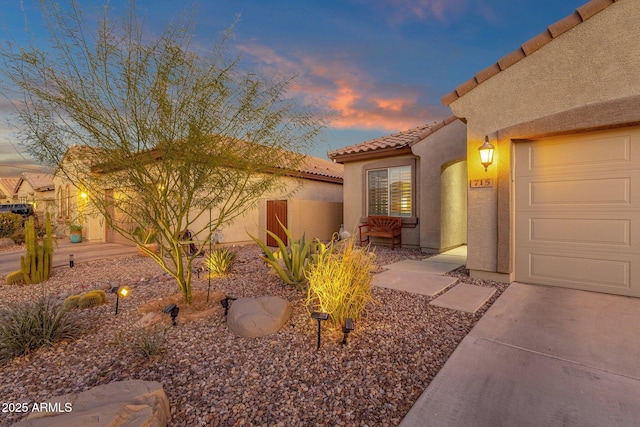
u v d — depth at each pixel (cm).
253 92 366
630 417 199
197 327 354
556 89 464
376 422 203
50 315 333
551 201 491
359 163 1098
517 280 525
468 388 233
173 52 326
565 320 358
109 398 199
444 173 902
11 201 2594
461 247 990
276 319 346
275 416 209
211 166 360
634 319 356
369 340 318
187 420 206
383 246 1021
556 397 221
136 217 394
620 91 416
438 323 362
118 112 330
